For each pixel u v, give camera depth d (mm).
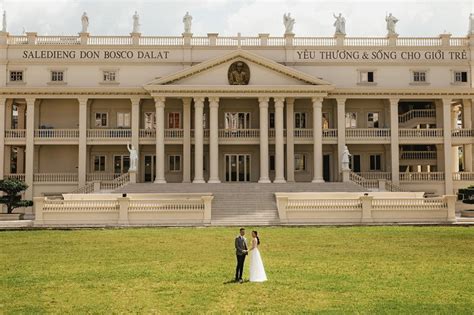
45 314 15391
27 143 56812
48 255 25406
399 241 29625
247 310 15617
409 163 61594
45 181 56875
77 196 46500
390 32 60438
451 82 60312
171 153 60281
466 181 58000
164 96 55594
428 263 22781
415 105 62250
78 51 59344
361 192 49469
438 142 58312
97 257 24781
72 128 59469
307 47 59625
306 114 60750
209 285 18797
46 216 40219
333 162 60594
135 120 57625
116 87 57250
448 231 34375
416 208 41094
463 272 20828
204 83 56031
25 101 58906
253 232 19750
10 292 17969
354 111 61031
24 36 59156
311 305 16109
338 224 39688
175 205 40562
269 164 60312
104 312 15555
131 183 52594
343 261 23406
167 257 24703
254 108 60219
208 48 59344
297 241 29859
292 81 56500
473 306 15938
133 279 19859
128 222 40094
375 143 58469
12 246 28469
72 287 18641
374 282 19125
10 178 52719
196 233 34000
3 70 58469
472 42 60562
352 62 59781
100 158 60406
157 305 16234
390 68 60125
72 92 57281
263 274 19484
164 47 59406
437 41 60594
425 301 16516
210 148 55469
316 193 46625
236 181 59844
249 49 59281
